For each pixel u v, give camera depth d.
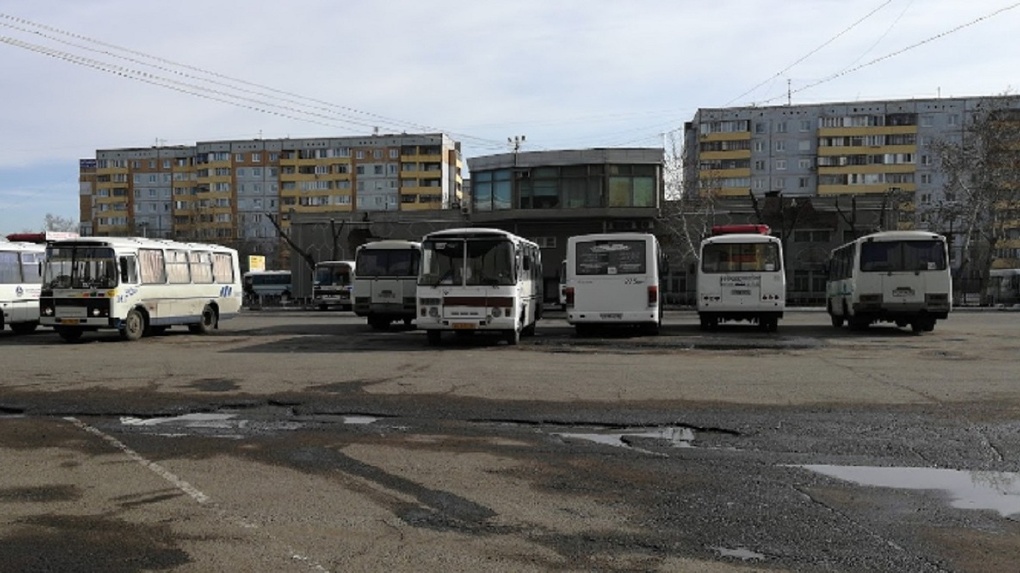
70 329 19.41
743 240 21.05
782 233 43.66
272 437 7.73
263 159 103.44
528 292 19.69
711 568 4.30
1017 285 47.69
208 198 104.62
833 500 5.55
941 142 52.78
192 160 108.19
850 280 21.30
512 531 4.93
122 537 4.84
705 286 21.19
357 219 52.81
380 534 4.88
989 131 47.47
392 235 51.50
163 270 20.86
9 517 5.24
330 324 27.30
